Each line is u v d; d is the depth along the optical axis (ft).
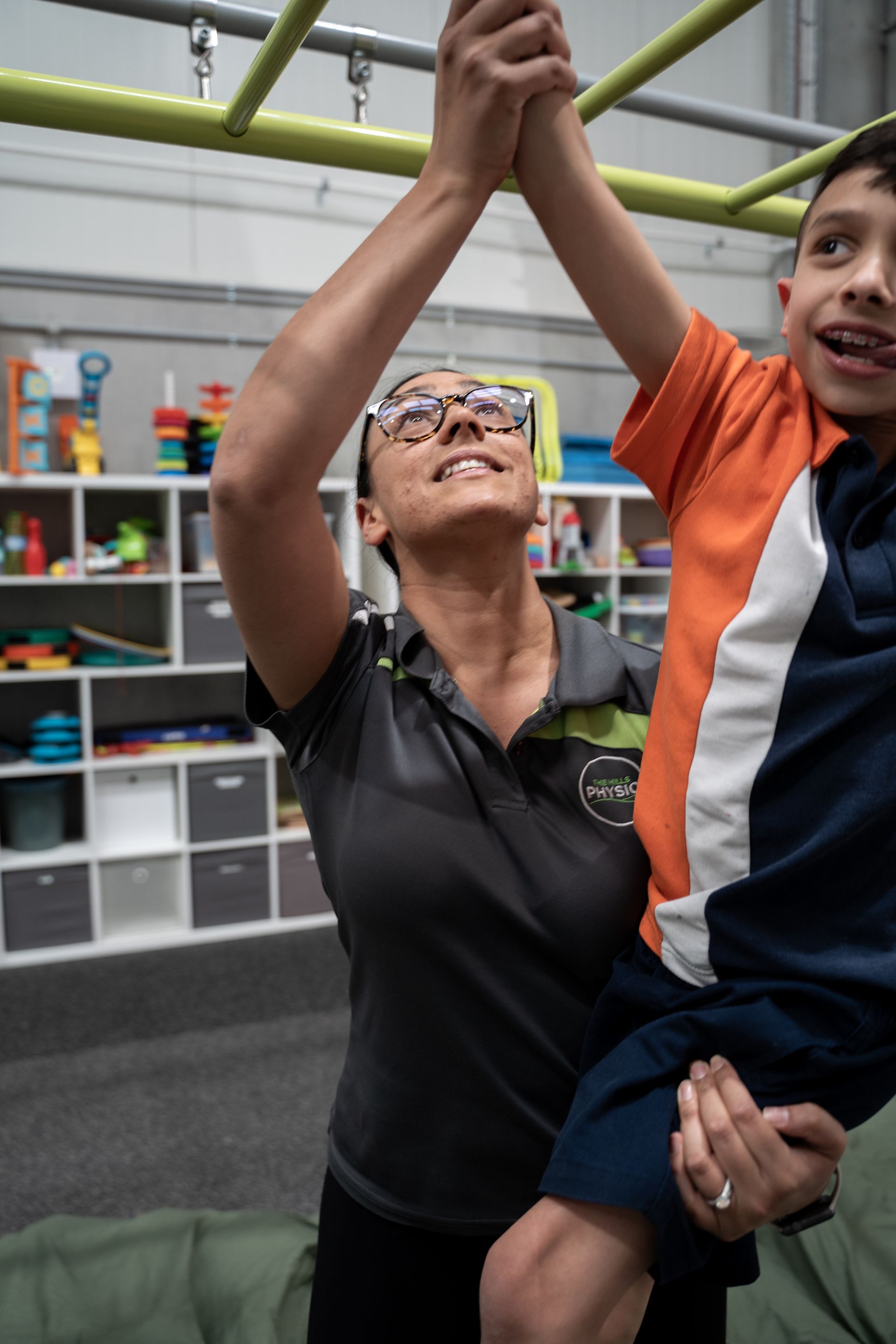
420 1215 2.82
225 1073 9.04
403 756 2.84
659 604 14.35
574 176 2.49
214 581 12.35
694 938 2.42
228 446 2.42
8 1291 5.62
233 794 12.73
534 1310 2.28
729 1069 2.30
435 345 14.71
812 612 2.32
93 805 12.19
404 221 2.44
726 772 2.37
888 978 2.33
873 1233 5.83
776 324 16.71
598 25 14.61
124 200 12.89
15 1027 10.04
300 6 2.30
